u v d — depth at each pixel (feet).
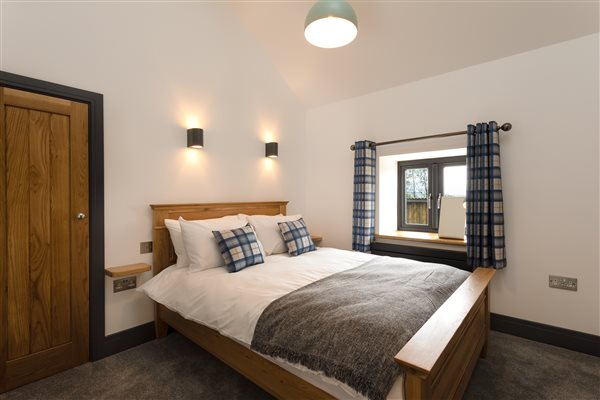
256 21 10.26
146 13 7.99
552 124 7.80
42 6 6.24
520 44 8.02
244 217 9.40
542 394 5.78
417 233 11.44
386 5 8.26
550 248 7.87
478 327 6.36
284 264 7.82
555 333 7.74
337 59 10.49
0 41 5.73
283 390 4.88
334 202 12.54
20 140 5.98
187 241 7.51
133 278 7.74
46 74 6.28
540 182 7.98
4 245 5.81
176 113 8.68
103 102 7.14
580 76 7.41
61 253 6.54
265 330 4.88
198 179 9.23
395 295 5.30
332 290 5.66
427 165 11.60
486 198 8.36
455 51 8.80
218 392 5.85
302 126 13.20
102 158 7.08
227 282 6.40
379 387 3.47
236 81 10.36
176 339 8.10
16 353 5.96
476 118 8.96
